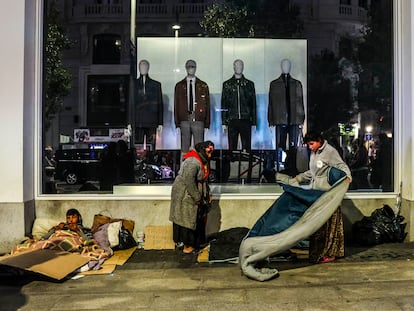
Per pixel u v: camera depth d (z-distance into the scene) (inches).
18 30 264.4
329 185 229.9
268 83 323.9
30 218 274.2
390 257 241.8
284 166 319.0
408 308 171.0
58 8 302.0
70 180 296.0
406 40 285.1
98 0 311.4
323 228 232.2
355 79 313.1
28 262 215.9
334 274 213.2
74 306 179.3
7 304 182.9
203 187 252.5
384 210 280.1
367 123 307.9
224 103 324.2
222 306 176.1
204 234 271.9
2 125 263.3
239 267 221.0
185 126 320.8
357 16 313.1
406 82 284.7
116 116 309.7
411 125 278.2
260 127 324.2
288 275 212.8
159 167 313.9
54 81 300.2
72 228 253.9
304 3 321.1
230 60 323.6
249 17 323.0
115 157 305.9
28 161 272.5
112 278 214.4
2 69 263.4
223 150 323.0
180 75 321.1
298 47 321.4
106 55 311.4
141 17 317.1
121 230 263.9
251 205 285.3
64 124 301.0
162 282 207.3
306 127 319.9
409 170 279.7
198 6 321.7
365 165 304.7
